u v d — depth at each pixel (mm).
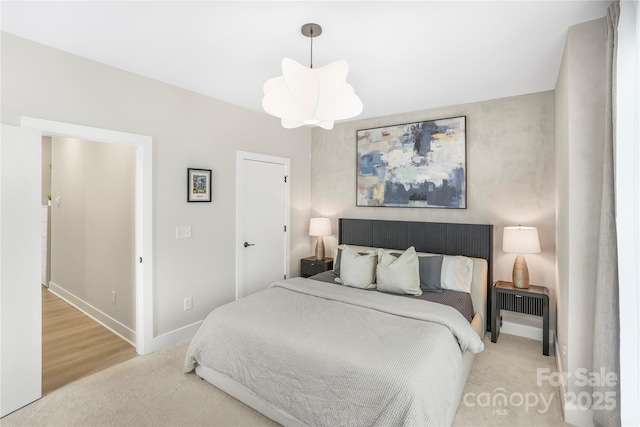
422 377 1573
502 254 3342
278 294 2777
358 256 3215
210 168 3373
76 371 2559
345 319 2197
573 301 1952
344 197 4430
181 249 3129
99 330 3361
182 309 3152
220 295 3514
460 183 3535
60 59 2330
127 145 2783
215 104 3406
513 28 1990
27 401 2117
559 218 2551
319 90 1773
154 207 2898
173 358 2754
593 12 1805
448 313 2279
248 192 3816
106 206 3387
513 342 3102
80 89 2428
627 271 1504
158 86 2914
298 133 4520
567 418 1964
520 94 3213
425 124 3750
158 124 2918
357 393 1620
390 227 3926
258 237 3953
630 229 1503
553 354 2854
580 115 1913
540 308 2900
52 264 4492
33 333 2148
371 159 4160
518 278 3027
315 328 2053
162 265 2977
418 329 2031
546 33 2043
